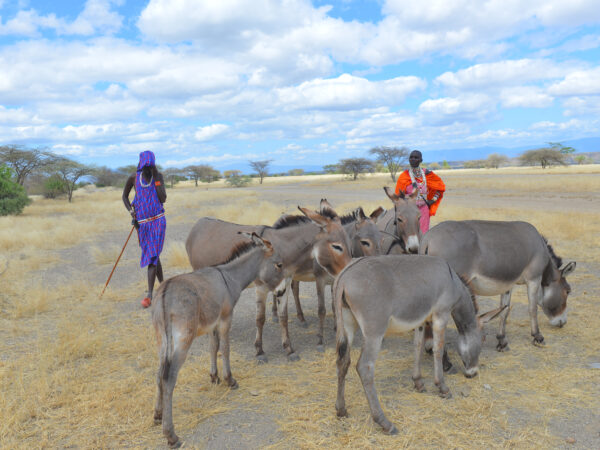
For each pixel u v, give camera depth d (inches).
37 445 132.8
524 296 279.3
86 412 150.3
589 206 727.1
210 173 3590.1
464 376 175.0
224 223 236.4
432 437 133.6
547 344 204.1
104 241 584.1
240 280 177.8
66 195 1729.8
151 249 241.9
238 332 237.9
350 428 140.0
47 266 418.3
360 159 2593.5
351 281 141.4
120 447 132.6
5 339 222.7
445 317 155.6
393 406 152.6
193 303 143.3
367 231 208.1
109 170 2743.6
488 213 657.0
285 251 205.0
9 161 1391.5
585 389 160.4
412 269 148.3
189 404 157.2
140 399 158.6
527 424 139.5
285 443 132.8
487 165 3659.0
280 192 1594.5
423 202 238.8
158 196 240.5
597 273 316.5
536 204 791.7
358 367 139.9
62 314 263.1
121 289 327.3
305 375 181.3
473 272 190.5
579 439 131.1
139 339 219.9
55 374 177.6
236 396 163.6
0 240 528.1
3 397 153.9
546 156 2635.3
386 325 140.3
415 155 241.6
